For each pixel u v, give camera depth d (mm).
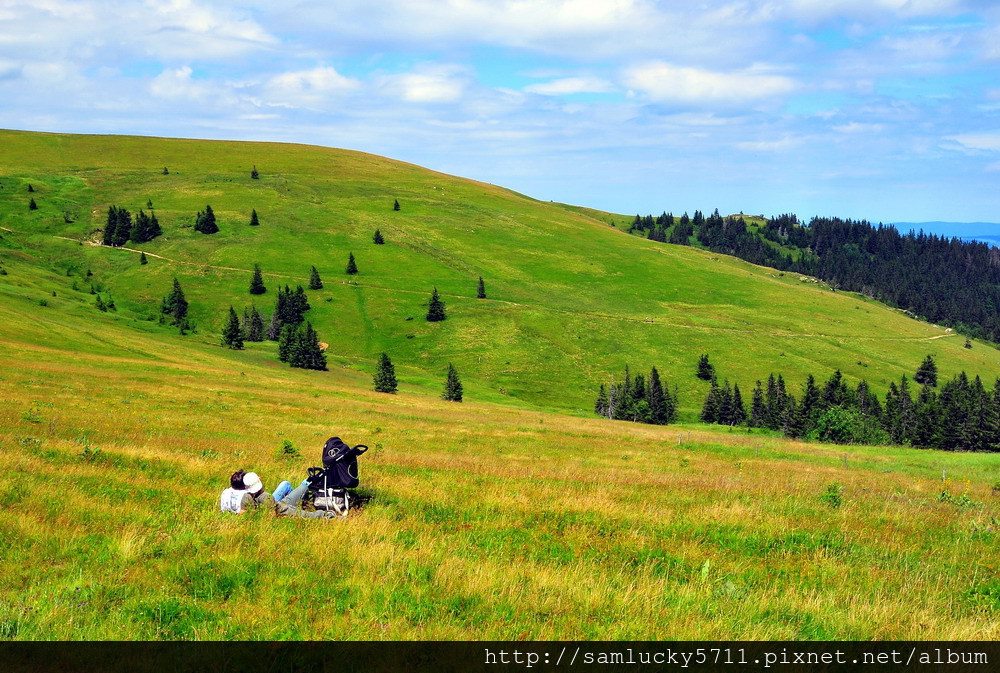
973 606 6941
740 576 7531
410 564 6984
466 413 66625
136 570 6547
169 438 22266
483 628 5582
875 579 7656
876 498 14570
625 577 7133
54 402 32531
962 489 21750
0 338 67812
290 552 7387
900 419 127062
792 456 38906
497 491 12211
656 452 36156
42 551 7035
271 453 18312
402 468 15898
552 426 55938
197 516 8688
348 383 119562
